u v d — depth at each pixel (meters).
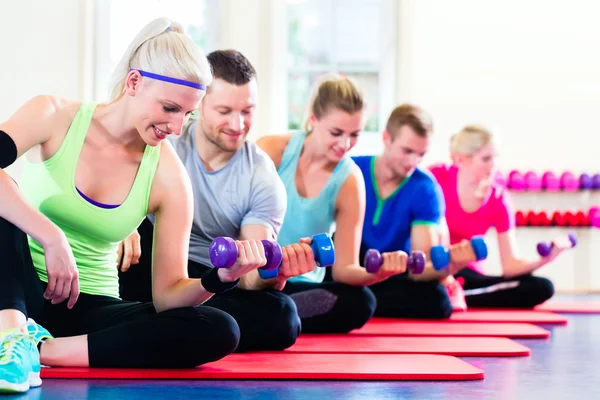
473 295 6.77
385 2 8.86
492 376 3.35
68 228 3.23
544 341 4.68
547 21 8.90
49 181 3.14
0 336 2.72
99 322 3.24
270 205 3.94
